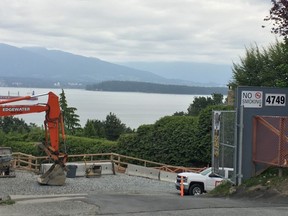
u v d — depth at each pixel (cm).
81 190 2188
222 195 1417
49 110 2269
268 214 994
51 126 2277
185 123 3666
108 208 1111
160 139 3756
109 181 2681
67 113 7256
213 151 1538
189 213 1025
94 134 5888
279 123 1320
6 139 4756
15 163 3088
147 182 2761
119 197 1381
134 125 11062
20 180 2481
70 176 2762
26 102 2231
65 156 2341
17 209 1107
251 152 1393
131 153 3909
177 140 3656
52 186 2292
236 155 1398
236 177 1403
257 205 1148
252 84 3444
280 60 3194
